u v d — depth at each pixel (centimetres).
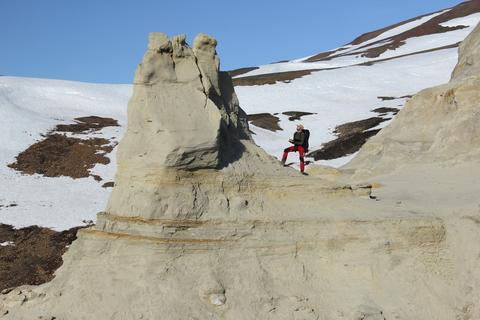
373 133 6625
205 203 1652
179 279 1552
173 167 1634
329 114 8412
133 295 1530
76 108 8000
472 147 2539
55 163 5766
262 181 1756
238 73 14112
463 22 15275
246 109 9031
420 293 1614
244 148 1852
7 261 3728
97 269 1617
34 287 1669
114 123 7200
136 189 1652
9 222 4331
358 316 1534
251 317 1518
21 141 6206
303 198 1770
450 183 2262
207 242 1612
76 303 1559
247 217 1669
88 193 5103
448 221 1742
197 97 1761
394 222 1692
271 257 1644
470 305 1600
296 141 2123
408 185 2311
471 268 1656
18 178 5341
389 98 8944
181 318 1484
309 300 1586
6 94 7931
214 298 1528
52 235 4116
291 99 9431
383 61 11912
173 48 1822
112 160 5862
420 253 1683
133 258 1590
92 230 1695
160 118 1691
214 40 1919
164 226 1586
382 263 1652
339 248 1672
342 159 5941
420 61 11062
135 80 1781
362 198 1866
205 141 1655
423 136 2852
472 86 2742
